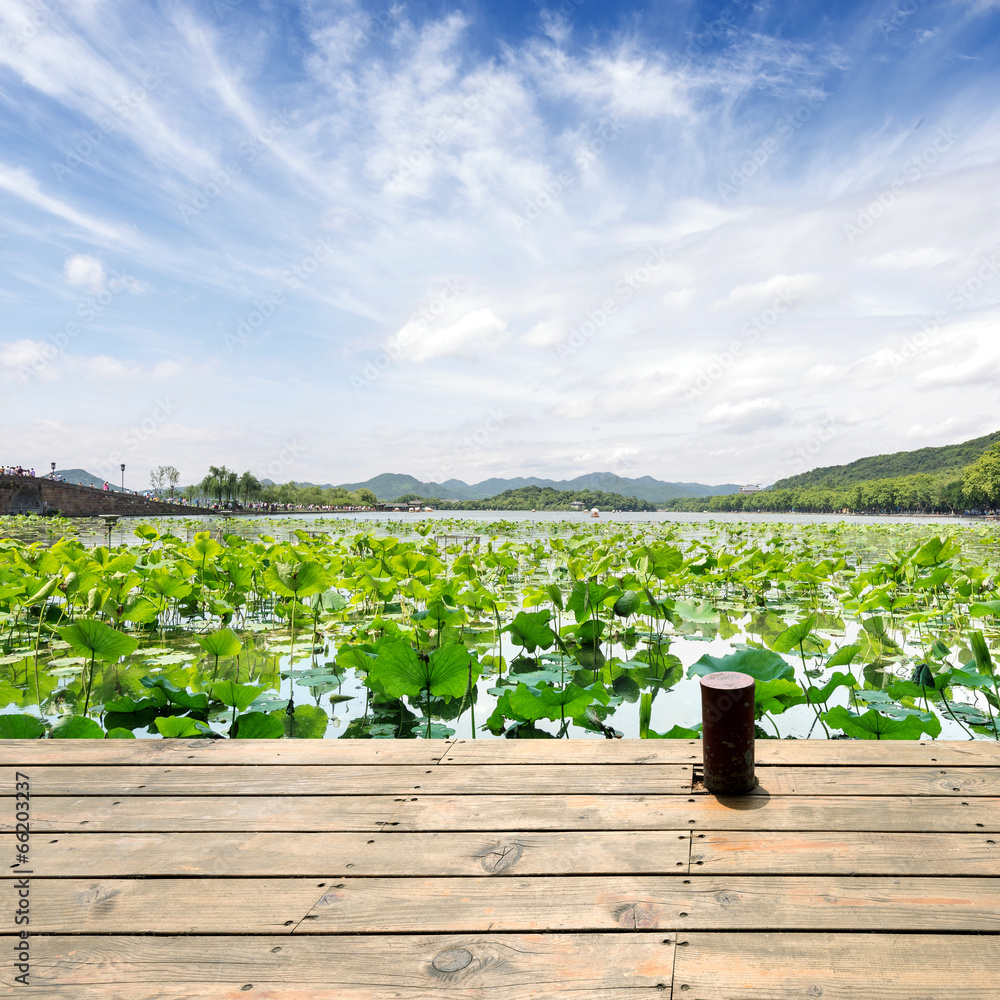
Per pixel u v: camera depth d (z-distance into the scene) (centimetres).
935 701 358
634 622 634
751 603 756
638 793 170
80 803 168
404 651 300
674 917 122
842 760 186
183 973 109
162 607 589
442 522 2702
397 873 136
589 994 104
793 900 126
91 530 2164
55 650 504
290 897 129
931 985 105
